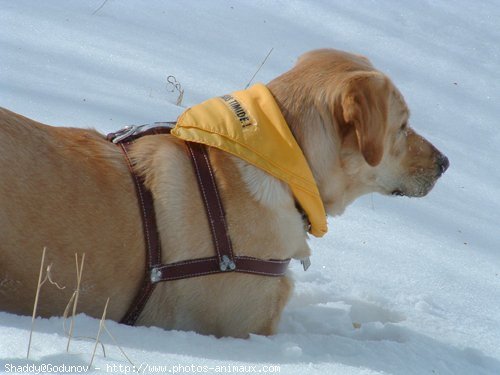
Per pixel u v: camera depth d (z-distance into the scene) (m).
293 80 4.93
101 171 4.45
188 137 4.62
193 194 4.55
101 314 4.45
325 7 10.85
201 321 4.64
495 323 5.55
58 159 4.36
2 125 4.30
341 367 4.13
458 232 6.87
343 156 4.91
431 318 5.44
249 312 4.68
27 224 4.18
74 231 4.28
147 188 4.50
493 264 6.47
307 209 4.74
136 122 6.91
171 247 4.49
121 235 4.38
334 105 4.76
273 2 10.71
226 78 8.41
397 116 5.13
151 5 9.88
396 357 4.57
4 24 8.36
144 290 4.47
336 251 6.19
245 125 4.66
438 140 8.36
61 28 8.66
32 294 4.26
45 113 6.67
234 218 4.55
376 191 5.26
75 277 4.30
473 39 10.94
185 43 9.08
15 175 4.20
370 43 10.10
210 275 4.54
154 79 7.98
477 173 7.99
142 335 4.06
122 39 8.77
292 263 5.99
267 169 4.61
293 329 5.06
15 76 7.24
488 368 4.82
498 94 9.70
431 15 11.34
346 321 5.23
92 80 7.61
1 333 3.63
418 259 6.27
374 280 5.89
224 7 10.28
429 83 9.52
